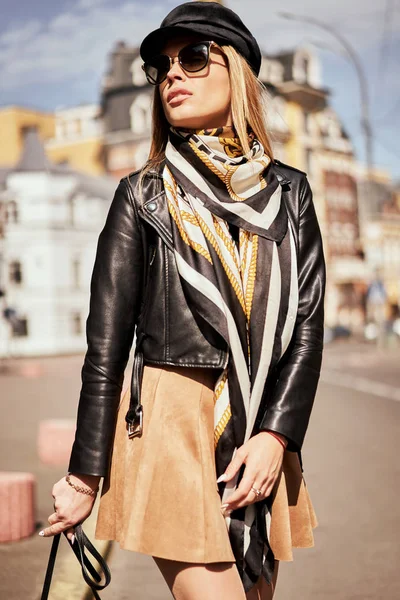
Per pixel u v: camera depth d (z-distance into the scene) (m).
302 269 2.17
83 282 48.62
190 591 1.97
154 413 2.05
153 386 2.07
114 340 2.08
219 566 1.97
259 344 2.03
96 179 52.00
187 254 2.04
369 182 37.97
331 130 62.06
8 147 62.69
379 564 4.98
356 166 64.38
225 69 2.19
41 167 47.91
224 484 2.01
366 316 64.62
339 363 26.61
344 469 7.98
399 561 5.03
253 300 2.04
